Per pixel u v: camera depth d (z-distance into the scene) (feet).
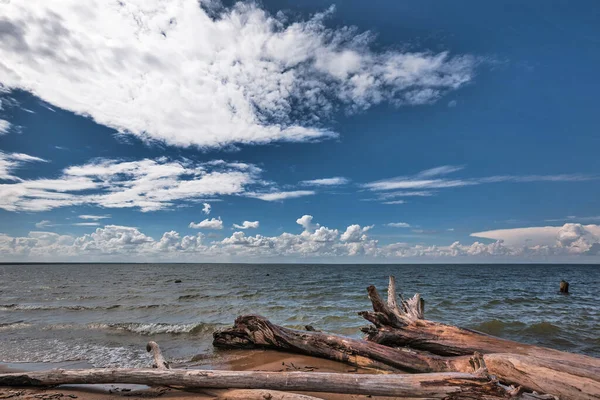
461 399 14.32
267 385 16.42
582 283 135.13
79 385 18.85
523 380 16.55
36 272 284.82
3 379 18.42
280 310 52.54
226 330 29.58
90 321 43.42
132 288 105.19
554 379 15.51
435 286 111.75
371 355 22.35
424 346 23.66
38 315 49.60
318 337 25.14
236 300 68.59
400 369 21.01
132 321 43.62
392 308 27.43
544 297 75.92
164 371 17.67
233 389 16.75
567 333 35.91
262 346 28.32
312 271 274.16
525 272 256.11
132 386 18.63
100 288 106.42
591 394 14.29
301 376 16.31
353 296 75.20
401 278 163.32
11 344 31.55
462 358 19.70
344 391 15.69
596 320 43.65
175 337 34.40
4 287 114.11
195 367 23.73
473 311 51.93
